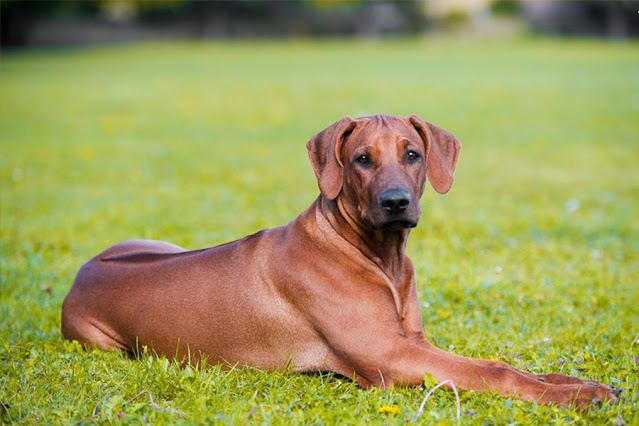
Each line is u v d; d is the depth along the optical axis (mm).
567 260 6742
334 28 75625
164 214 8508
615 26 69562
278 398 3797
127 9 69875
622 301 5551
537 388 3668
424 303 5441
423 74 30891
